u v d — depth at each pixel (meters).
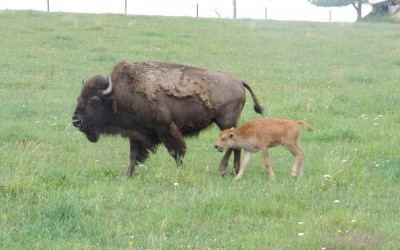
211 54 59.91
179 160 25.42
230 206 19.73
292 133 23.92
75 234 17.45
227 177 24.30
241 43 67.06
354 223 18.44
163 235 17.55
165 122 25.00
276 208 19.73
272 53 61.78
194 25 79.44
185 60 56.00
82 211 18.95
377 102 37.72
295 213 19.56
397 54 63.34
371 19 128.00
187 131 25.80
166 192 21.38
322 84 45.19
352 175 23.44
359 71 51.97
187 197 20.59
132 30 72.06
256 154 27.53
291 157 27.31
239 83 26.27
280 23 87.06
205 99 25.31
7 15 79.50
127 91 24.78
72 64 51.69
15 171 22.14
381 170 24.20
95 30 71.00
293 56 60.47
